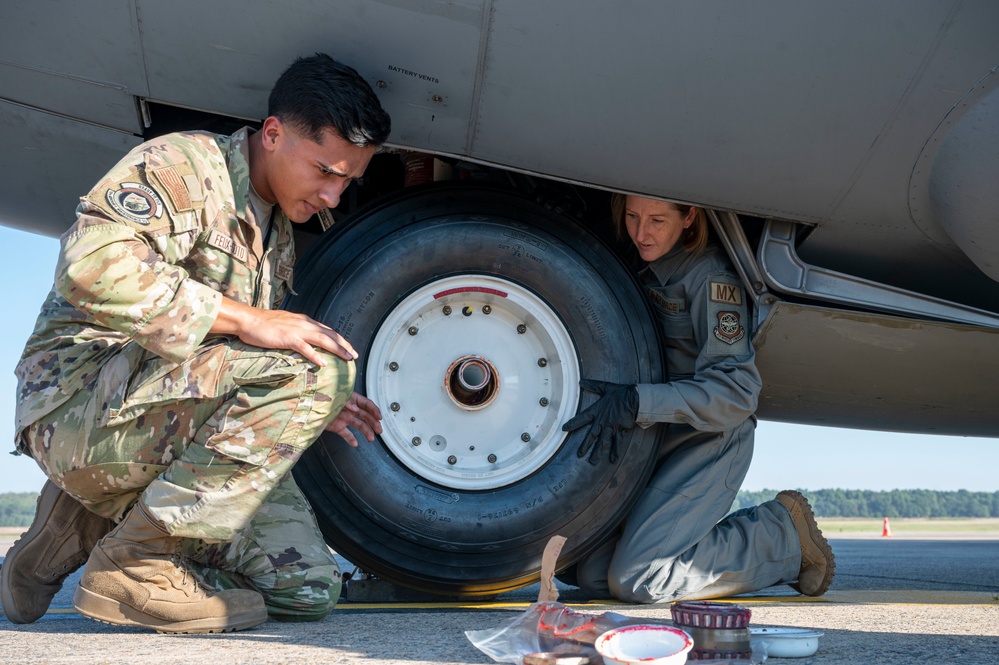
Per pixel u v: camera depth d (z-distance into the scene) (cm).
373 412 199
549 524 212
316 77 166
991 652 139
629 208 227
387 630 161
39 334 161
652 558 219
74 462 155
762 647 131
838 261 233
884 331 235
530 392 223
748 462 238
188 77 199
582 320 222
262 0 187
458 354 222
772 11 189
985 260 222
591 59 193
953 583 353
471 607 210
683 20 189
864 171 212
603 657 111
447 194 220
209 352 153
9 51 198
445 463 217
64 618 184
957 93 198
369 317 213
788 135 204
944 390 261
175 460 154
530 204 223
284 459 155
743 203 217
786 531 239
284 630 161
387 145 210
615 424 215
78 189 236
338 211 269
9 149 226
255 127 212
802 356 243
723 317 229
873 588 317
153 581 152
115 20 191
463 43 192
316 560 173
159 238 151
